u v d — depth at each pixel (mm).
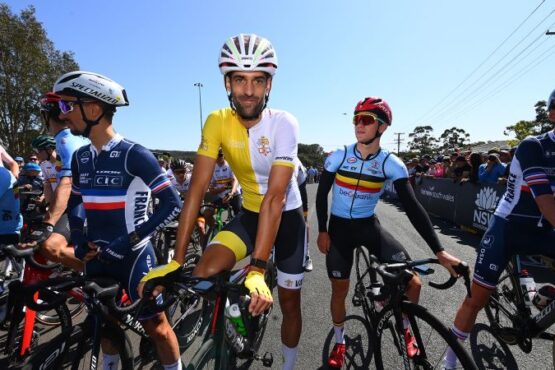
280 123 1550
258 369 2002
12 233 2283
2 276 2219
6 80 19625
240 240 1586
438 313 2787
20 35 19594
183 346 2285
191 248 4168
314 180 35312
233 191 4195
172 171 4617
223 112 1641
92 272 1673
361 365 2020
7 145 20453
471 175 6477
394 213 9000
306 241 1828
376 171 2000
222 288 1196
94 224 1611
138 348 2268
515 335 1970
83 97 1473
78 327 1356
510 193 1901
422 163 12531
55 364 1243
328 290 3311
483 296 1878
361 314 2684
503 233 1863
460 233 6230
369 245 2076
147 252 1682
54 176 3662
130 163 1543
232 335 1601
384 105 1956
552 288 1793
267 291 1092
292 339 1765
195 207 1455
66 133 2059
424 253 4723
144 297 1156
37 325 2541
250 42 1390
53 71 21109
